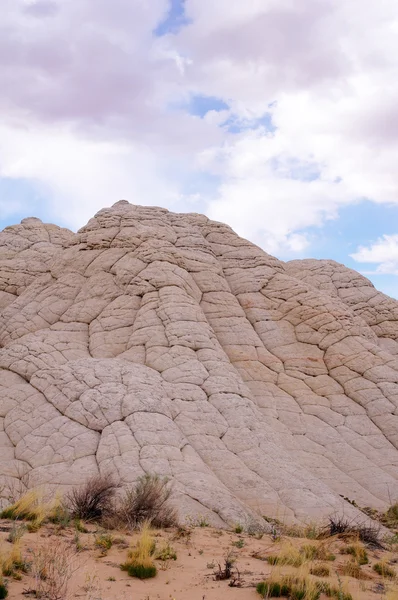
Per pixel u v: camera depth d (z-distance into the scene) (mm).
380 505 21938
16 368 26281
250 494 19562
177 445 20562
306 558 9398
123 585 7297
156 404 22203
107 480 13758
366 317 39312
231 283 34375
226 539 11469
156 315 28625
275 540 11805
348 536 12570
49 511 11344
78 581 7223
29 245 41031
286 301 33000
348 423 27156
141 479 13219
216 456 21172
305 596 7203
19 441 21812
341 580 8445
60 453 20297
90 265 32906
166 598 6973
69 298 31953
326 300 32844
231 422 23188
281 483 20453
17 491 18250
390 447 25922
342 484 23250
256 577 8180
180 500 16719
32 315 31469
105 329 29078
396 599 7273
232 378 25734
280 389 28609
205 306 31875
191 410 23141
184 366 25547
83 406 22016
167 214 38031
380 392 28516
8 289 36562
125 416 21406
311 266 43500
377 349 30797
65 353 27656
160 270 30891
